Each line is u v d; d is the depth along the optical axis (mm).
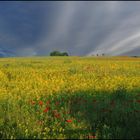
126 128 9102
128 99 12195
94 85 15273
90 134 8672
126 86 15117
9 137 8953
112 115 10055
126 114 10180
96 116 10047
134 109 10617
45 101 12352
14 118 10211
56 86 14891
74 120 9719
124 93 13266
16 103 11711
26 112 10570
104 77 18266
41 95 13219
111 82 16234
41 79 17125
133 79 17250
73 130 9047
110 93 13352
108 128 9055
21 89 14414
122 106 11008
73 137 8508
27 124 9648
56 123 9641
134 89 14477
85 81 16672
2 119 10172
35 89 13977
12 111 10867
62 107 10867
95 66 26453
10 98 12430
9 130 9367
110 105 11031
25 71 21609
